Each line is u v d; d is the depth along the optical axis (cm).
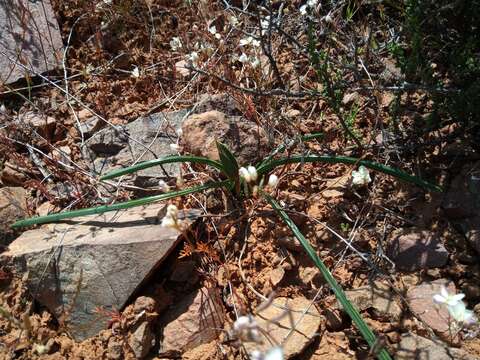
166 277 23
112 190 26
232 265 23
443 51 26
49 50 32
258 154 26
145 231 23
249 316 17
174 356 21
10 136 29
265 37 28
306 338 20
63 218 24
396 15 31
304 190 25
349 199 24
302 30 31
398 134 25
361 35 30
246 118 28
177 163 26
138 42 34
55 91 32
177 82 31
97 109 31
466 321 18
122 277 22
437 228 23
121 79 32
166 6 35
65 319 22
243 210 24
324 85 25
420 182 23
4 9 33
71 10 34
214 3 33
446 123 26
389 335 20
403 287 21
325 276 20
